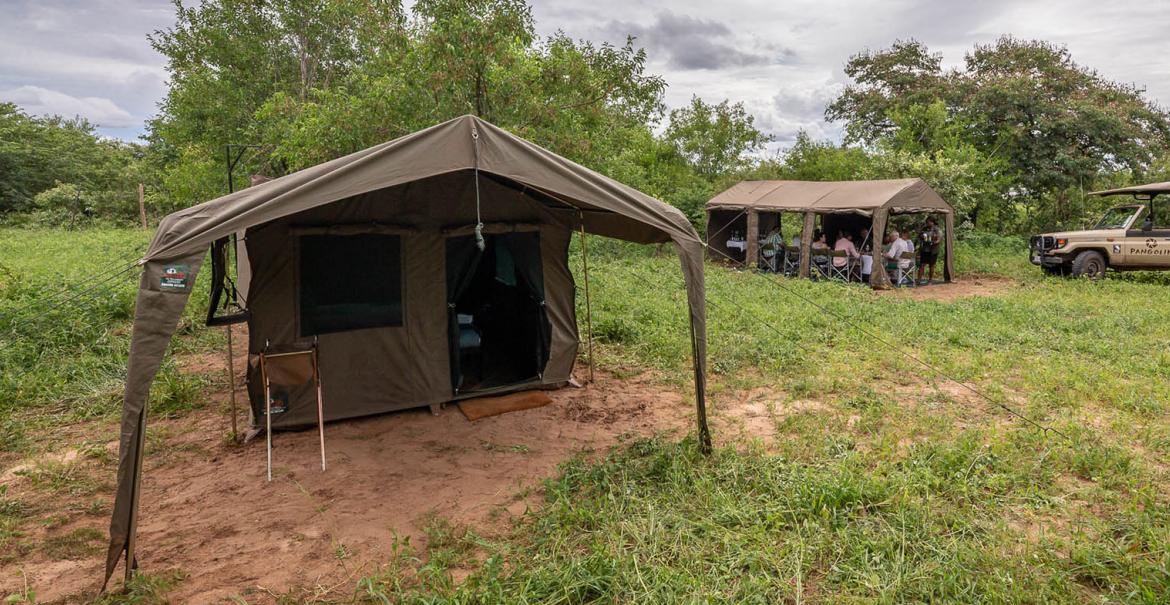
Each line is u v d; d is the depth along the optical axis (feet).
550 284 23.49
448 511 14.92
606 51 40.57
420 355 21.25
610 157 51.16
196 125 71.51
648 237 22.11
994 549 12.38
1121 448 17.12
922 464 16.14
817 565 12.22
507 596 11.34
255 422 19.43
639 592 11.26
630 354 28.25
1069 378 23.50
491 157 14.96
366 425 20.48
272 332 19.57
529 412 21.57
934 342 29.63
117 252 56.95
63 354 26.35
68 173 123.65
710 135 96.17
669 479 15.66
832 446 17.60
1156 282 50.26
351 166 13.79
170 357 26.23
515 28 37.50
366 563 12.80
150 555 13.09
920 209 49.52
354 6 44.29
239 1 70.03
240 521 14.51
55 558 13.01
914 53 93.40
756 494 14.92
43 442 18.89
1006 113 79.36
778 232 55.98
